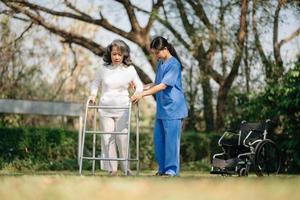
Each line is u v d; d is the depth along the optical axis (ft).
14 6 50.29
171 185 9.52
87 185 9.66
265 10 49.47
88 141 42.93
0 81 51.98
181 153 46.75
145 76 53.62
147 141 45.42
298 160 39.91
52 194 8.21
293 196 7.55
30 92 53.42
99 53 53.83
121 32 52.47
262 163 27.12
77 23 55.83
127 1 51.06
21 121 50.42
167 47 25.68
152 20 51.49
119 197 7.71
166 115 25.26
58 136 42.29
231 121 48.60
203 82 52.49
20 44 51.88
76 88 56.08
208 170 44.19
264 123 27.35
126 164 25.12
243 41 49.70
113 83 26.13
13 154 40.91
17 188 9.10
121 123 26.03
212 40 48.62
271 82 47.85
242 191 8.26
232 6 49.14
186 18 49.47
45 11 51.39
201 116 53.67
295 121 41.04
